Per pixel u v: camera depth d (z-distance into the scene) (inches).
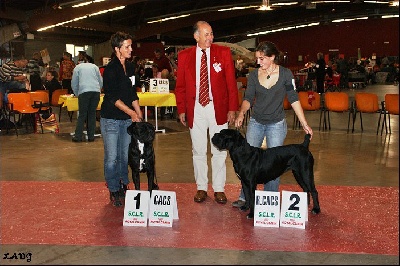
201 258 143.6
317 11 1549.0
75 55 1275.8
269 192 173.0
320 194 213.3
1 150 324.2
